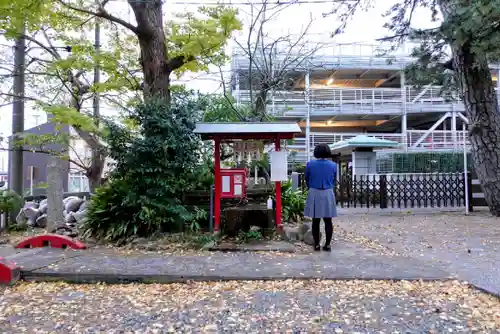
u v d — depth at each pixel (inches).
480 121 401.7
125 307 141.9
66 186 598.9
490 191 402.3
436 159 739.4
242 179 259.6
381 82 1010.7
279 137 259.4
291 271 177.3
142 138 259.4
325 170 224.4
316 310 135.4
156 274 172.6
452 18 312.8
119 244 248.2
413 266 186.1
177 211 254.2
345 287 159.6
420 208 461.7
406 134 868.0
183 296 153.0
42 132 422.3
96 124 317.7
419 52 395.9
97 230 264.8
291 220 321.4
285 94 634.2
